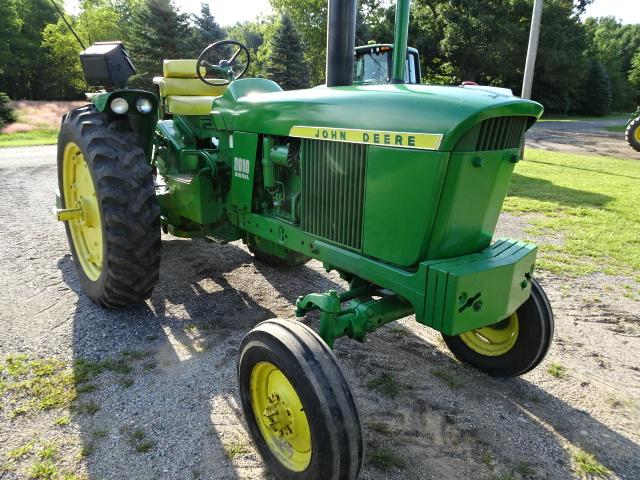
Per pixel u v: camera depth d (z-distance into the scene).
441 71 32.38
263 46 31.67
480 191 1.97
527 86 10.86
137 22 24.81
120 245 3.05
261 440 2.08
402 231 1.99
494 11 31.00
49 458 2.06
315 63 33.22
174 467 2.04
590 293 4.04
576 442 2.29
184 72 4.24
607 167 11.09
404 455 2.16
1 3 36.34
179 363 2.81
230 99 2.98
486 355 2.81
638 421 2.46
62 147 3.54
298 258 3.49
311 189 2.42
